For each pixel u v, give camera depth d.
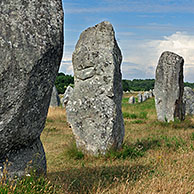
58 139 10.67
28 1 4.00
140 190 4.79
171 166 6.09
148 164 6.56
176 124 13.36
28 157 4.32
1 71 3.63
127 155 7.64
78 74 8.48
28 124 4.07
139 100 36.41
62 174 6.06
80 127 8.20
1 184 3.75
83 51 8.40
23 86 3.79
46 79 4.12
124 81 68.69
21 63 3.76
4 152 4.05
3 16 3.76
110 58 8.12
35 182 4.20
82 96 8.28
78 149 8.17
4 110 3.74
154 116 17.16
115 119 7.99
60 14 4.32
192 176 5.50
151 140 9.53
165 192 4.65
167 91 14.59
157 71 15.20
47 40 4.02
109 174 5.90
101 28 8.52
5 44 3.68
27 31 3.87
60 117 15.89
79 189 5.08
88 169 6.43
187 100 19.58
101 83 8.09
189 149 7.58
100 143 7.86
